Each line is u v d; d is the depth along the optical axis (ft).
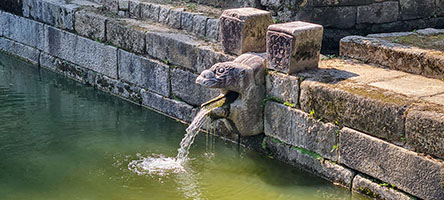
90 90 30.89
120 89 29.63
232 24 23.22
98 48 30.25
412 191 17.95
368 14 25.99
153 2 30.25
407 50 21.63
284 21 25.55
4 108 28.04
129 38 28.40
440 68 20.62
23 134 25.12
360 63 22.88
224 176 21.59
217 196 20.11
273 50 21.43
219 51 24.25
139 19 30.17
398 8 26.63
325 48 25.96
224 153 23.38
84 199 19.75
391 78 20.86
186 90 26.09
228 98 22.48
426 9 27.43
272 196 20.16
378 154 18.66
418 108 17.52
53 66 33.76
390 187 18.67
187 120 26.37
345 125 19.56
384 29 26.61
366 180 19.36
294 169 21.71
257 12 23.50
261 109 22.41
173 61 26.40
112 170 21.94
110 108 28.35
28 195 20.01
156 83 27.58
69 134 25.21
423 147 17.40
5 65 35.04
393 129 18.07
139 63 28.14
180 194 20.21
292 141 21.63
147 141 24.57
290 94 21.21
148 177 21.44
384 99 18.35
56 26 32.83
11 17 36.11
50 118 26.96
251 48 23.56
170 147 24.03
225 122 23.34
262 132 22.90
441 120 16.75
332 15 25.46
